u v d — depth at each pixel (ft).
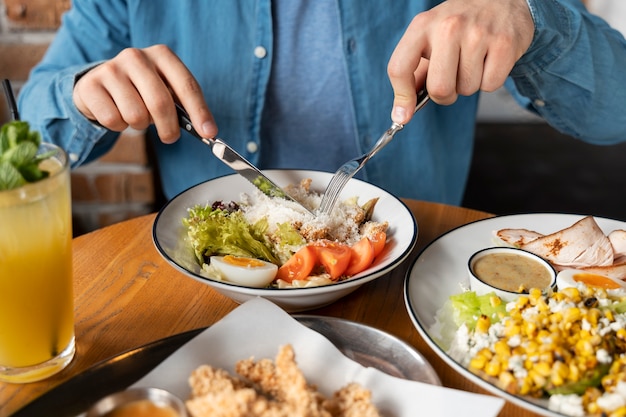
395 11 5.21
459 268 3.34
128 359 2.57
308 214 3.60
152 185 7.45
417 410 2.32
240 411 2.11
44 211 2.39
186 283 3.39
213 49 5.23
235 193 3.86
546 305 2.70
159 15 5.26
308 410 2.17
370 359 2.64
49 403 2.35
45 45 6.86
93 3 5.33
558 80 4.75
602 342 2.50
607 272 3.20
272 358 2.58
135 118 3.87
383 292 3.32
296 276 3.25
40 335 2.56
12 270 2.37
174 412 2.21
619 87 4.87
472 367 2.56
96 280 3.42
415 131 5.42
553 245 3.40
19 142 2.38
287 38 5.23
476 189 8.34
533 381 2.40
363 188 3.86
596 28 4.84
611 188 8.30
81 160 4.83
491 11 3.75
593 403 2.34
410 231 3.35
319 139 5.48
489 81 3.61
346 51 5.16
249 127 5.37
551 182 8.38
